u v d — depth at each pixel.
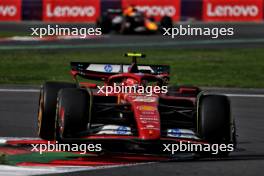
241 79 74.38
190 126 35.62
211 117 33.03
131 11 126.44
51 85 37.00
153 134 30.91
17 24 143.12
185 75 76.00
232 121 35.12
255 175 30.28
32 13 152.75
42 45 106.06
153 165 31.89
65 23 147.00
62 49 101.06
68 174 29.56
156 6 151.88
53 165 31.38
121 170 30.61
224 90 65.00
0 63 82.88
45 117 36.44
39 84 65.69
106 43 110.81
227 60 91.62
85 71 38.28
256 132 43.31
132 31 125.88
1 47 101.81
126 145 34.34
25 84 65.50
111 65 38.53
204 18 153.00
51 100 36.41
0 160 31.72
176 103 37.53
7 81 67.69
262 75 78.19
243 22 152.88
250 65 86.94
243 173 30.62
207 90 64.56
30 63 83.62
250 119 48.25
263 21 152.62
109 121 35.53
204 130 32.97
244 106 54.53
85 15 151.25
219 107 33.34
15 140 37.78
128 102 34.19
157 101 34.22
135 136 31.50
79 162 32.22
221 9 153.00
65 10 151.75
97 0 151.00
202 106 33.53
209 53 99.62
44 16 152.38
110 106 35.28
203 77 74.94
